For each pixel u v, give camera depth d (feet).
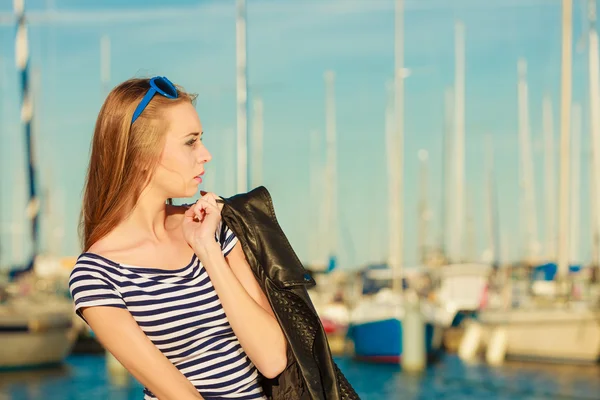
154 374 6.29
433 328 77.61
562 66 69.21
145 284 6.56
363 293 96.89
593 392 57.11
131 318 6.39
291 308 6.91
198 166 6.92
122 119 6.66
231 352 6.88
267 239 7.01
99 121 6.76
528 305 79.46
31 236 80.74
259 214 7.12
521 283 96.02
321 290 104.42
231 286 6.67
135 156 6.67
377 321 75.87
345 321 91.09
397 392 59.31
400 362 74.59
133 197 6.71
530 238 115.14
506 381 63.62
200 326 6.72
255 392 6.99
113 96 6.74
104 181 6.67
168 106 6.77
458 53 111.96
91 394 59.77
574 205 100.01
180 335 6.66
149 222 6.81
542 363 73.77
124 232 6.73
